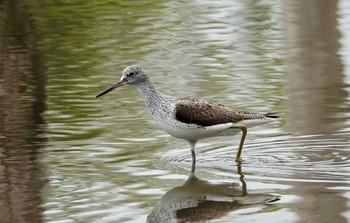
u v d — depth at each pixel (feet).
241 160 47.62
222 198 42.19
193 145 48.03
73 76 65.26
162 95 47.62
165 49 72.08
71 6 86.89
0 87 62.39
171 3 88.33
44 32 77.92
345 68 65.87
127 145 50.55
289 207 40.86
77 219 39.68
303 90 60.59
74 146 50.37
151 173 45.96
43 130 53.31
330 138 50.96
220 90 60.80
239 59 69.05
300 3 78.59
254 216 39.88
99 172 46.11
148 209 40.88
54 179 44.98
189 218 39.83
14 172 46.16
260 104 57.67
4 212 40.65
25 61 69.26
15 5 87.15
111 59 69.46
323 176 44.45
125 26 79.51
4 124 54.75
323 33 75.36
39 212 40.55
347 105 57.21
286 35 75.66
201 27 78.89
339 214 39.91
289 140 50.83
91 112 56.95
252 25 79.30
